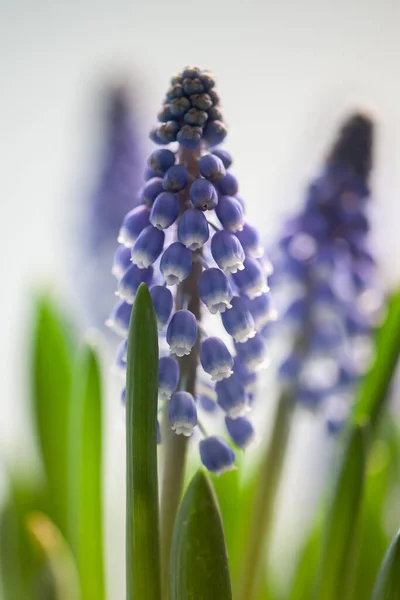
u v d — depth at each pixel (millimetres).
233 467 299
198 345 302
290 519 496
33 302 387
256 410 435
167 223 293
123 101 494
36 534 346
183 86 299
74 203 524
